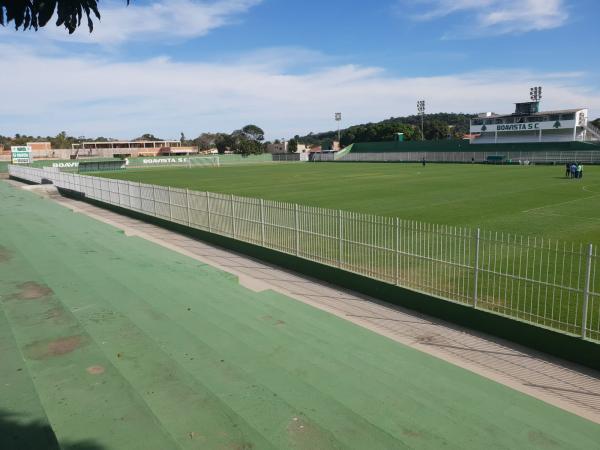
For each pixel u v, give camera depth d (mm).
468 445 4707
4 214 16906
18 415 3939
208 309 7895
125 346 5832
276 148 164000
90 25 3525
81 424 4090
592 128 88625
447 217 24203
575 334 8984
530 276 13133
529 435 5121
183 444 3996
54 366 5141
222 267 15812
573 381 8266
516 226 21359
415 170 63719
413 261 13391
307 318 8625
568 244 17609
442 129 140125
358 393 5562
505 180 44844
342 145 147375
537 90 92875
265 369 5707
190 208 21203
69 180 38562
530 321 9648
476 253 10609
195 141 180875
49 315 6664
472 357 9172
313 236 14812
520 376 8430
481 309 10320
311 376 5891
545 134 85250
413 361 7113
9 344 5660
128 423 4137
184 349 5988
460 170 61531
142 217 25797
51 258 10312
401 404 5367
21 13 3316
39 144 128250
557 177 47250
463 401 5848
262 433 4266
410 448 4473
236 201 17984
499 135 91000
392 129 132125
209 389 4961
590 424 5672
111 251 11555
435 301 11172
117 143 151625
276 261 16016
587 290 8766
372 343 7742
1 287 8023
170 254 12031
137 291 8297
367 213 26141
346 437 4477
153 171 74938
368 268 13266
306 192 37906
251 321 7848
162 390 4859
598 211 25000
